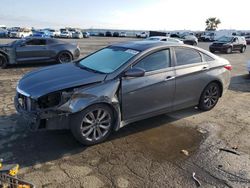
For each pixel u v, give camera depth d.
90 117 4.16
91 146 4.27
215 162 3.91
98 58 5.09
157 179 3.46
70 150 4.12
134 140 4.53
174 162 3.88
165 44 5.13
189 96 5.48
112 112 4.39
